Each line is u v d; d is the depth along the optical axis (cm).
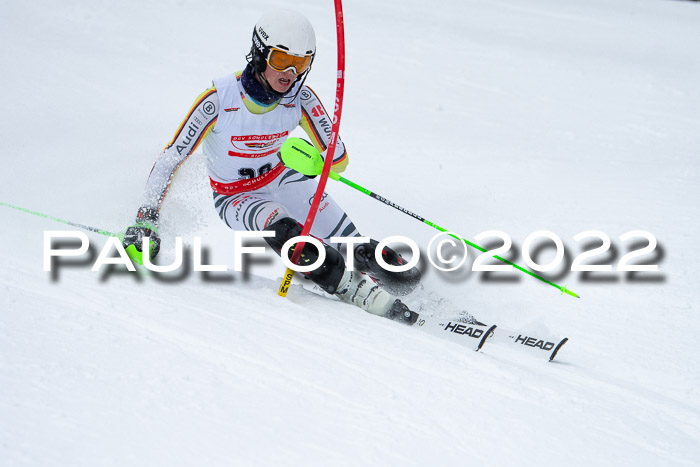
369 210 1518
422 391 710
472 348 932
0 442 531
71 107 2041
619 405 765
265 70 995
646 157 2009
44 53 2547
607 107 2553
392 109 2375
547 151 2039
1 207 1241
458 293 1152
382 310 984
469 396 714
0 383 607
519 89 2727
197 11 3388
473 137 2145
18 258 969
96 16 3116
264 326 826
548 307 1109
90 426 567
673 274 1225
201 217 1114
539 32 3712
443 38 3406
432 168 1827
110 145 1720
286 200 1140
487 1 4422
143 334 750
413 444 609
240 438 580
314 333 828
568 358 949
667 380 897
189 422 592
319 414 636
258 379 686
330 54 2977
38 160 1576
